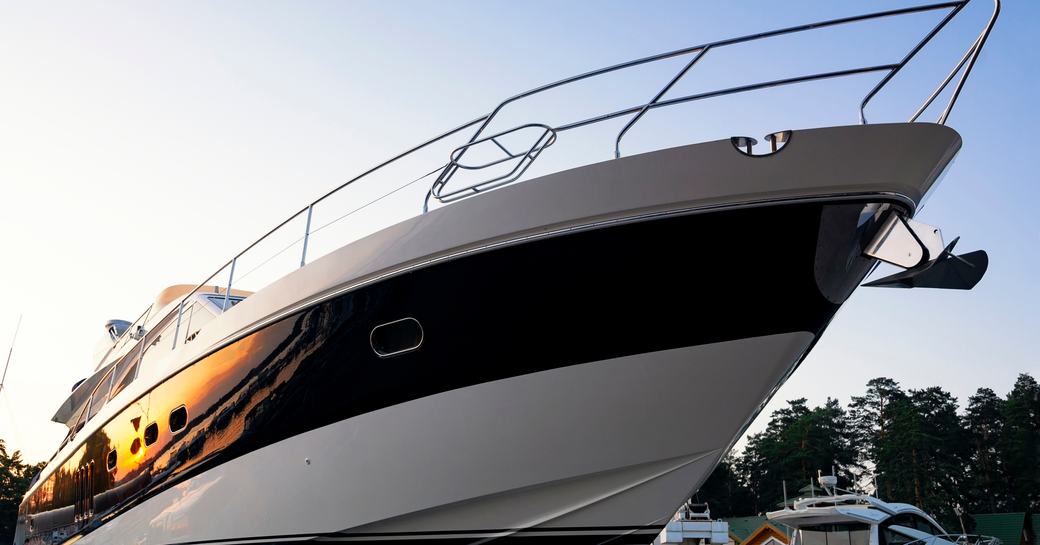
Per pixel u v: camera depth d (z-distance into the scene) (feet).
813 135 13.25
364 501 15.61
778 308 13.83
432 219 15.65
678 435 14.29
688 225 13.79
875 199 13.23
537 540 15.14
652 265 14.01
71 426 34.68
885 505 37.32
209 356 19.40
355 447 15.78
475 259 15.07
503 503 15.02
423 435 15.12
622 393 14.20
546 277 14.56
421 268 15.53
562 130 16.14
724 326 13.92
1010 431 220.43
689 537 44.65
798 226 13.46
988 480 213.87
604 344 14.24
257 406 17.56
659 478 14.53
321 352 16.63
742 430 14.61
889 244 13.89
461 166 17.12
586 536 14.96
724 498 213.66
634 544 14.85
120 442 22.61
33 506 32.32
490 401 14.73
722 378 14.02
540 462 14.56
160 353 25.35
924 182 13.47
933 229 13.57
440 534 15.44
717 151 13.61
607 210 14.06
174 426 20.13
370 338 15.96
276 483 16.81
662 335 14.05
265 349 17.76
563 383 14.39
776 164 13.34
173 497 19.36
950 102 14.47
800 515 37.91
